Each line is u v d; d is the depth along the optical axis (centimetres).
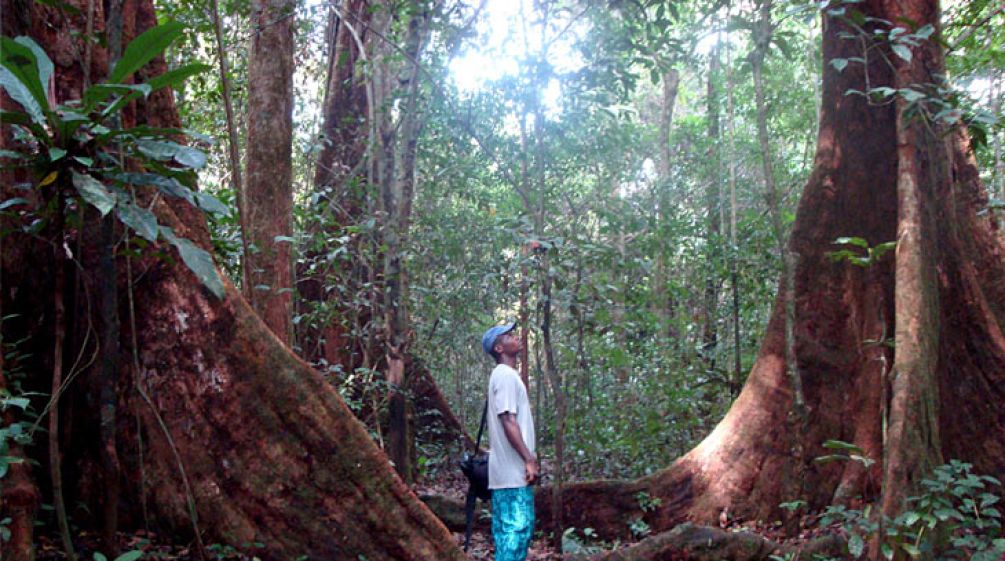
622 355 812
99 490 368
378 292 798
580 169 938
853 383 590
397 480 393
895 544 424
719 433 637
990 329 577
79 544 354
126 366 372
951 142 655
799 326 613
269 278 746
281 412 378
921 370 476
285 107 791
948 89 549
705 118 1562
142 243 331
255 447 372
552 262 577
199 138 297
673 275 1130
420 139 884
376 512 383
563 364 836
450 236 839
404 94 807
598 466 836
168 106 443
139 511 367
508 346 469
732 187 1298
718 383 916
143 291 375
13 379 351
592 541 627
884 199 605
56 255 326
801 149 1794
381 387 800
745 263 935
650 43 695
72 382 372
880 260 595
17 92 270
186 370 372
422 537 391
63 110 271
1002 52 972
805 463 586
